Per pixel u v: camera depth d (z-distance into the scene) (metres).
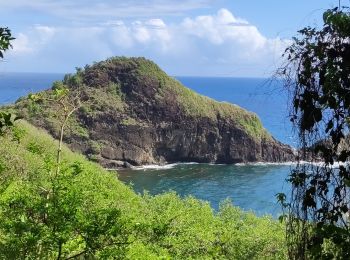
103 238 7.22
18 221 6.99
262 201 60.62
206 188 71.69
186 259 15.59
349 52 4.24
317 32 4.41
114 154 101.75
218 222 22.66
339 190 4.45
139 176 85.44
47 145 27.16
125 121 104.94
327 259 4.46
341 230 4.32
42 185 8.50
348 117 4.21
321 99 4.36
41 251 7.19
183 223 18.27
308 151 4.57
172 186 73.75
